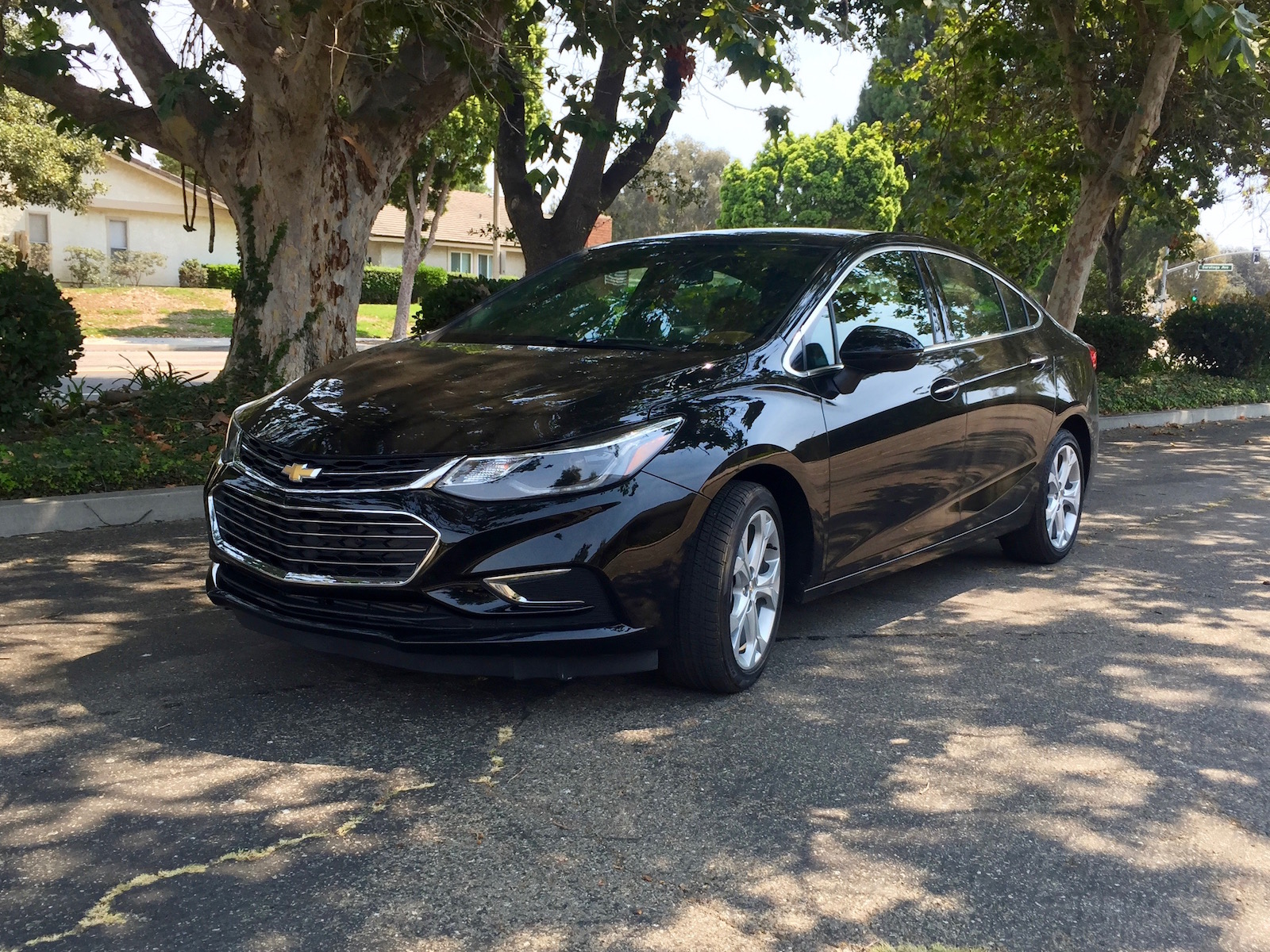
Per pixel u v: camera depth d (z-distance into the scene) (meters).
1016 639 4.94
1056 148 16.48
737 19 6.22
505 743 3.56
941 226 16.06
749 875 2.80
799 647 4.72
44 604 4.96
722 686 3.99
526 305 5.04
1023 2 14.64
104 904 2.56
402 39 9.40
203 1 7.71
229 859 2.79
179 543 6.16
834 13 7.39
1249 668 4.65
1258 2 13.19
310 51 7.74
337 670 4.19
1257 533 7.56
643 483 3.63
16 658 4.24
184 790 3.16
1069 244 14.63
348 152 9.03
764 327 4.41
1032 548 6.32
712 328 4.47
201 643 4.47
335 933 2.48
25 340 7.73
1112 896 2.78
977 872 2.87
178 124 8.64
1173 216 17.23
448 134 26.06
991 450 5.51
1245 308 19.80
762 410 4.05
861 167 51.16
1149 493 9.15
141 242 40.41
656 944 2.48
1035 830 3.11
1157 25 13.39
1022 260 17.84
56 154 28.66
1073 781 3.46
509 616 3.52
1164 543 7.15
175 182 40.41
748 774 3.40
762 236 5.13
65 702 3.80
